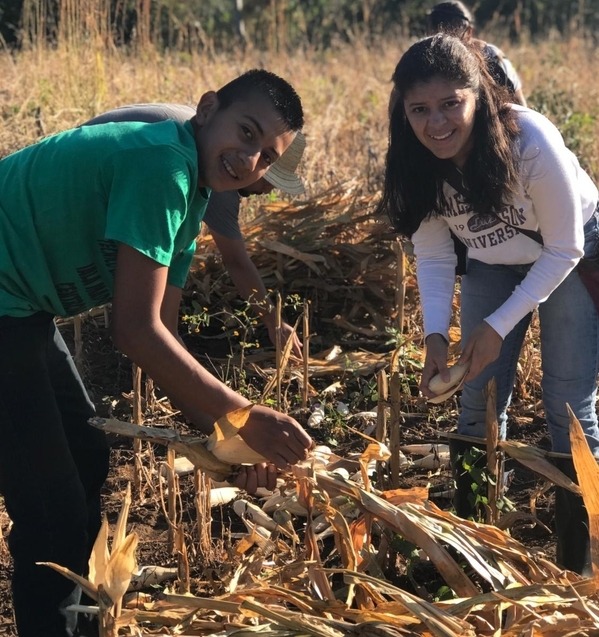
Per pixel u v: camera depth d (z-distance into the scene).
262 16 19.52
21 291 2.56
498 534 2.91
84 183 2.48
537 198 2.89
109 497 3.80
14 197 2.54
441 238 3.27
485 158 2.82
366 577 2.65
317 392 4.69
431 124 2.80
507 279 3.24
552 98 10.31
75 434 2.96
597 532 2.62
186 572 3.08
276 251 5.43
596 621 2.48
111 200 2.44
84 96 8.79
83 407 2.97
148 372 2.47
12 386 2.54
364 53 13.78
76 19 9.51
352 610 2.59
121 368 4.91
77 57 9.27
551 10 22.25
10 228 2.53
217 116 2.55
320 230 5.54
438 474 3.99
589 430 3.20
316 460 3.02
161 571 3.24
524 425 4.49
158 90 9.45
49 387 2.62
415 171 3.01
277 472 2.77
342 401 4.67
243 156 2.53
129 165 2.42
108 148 2.47
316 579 2.76
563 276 2.94
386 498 3.02
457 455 3.38
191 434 4.29
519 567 2.89
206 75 10.38
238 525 3.62
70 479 2.64
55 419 2.61
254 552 3.15
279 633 2.47
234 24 19.38
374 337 5.39
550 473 3.01
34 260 2.54
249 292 4.46
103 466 3.04
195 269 5.34
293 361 4.83
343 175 7.10
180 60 11.65
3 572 3.28
